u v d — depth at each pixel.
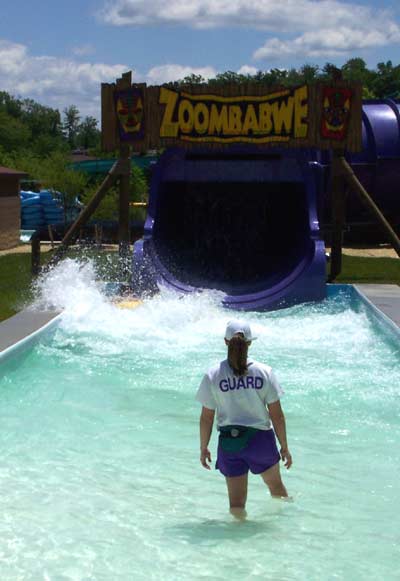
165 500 6.72
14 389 10.45
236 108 19.05
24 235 36.94
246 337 6.09
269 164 19.98
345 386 10.61
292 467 7.61
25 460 7.74
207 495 6.86
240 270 20.53
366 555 5.61
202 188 24.28
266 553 5.62
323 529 6.07
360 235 30.58
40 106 154.38
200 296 17.55
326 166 28.33
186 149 20.27
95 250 28.08
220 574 5.29
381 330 14.15
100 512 6.41
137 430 8.83
